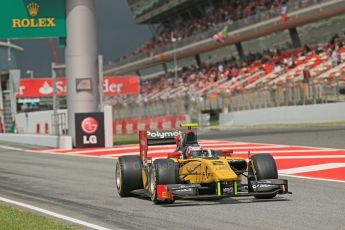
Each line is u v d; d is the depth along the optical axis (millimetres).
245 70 155500
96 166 53062
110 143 76562
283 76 127812
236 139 78750
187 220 24734
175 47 198500
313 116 100125
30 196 34875
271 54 154375
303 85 102625
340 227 22016
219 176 27016
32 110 164125
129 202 31359
